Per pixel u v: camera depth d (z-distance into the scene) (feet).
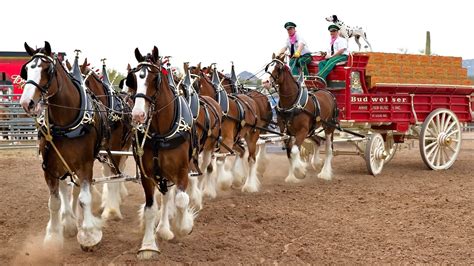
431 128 50.57
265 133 47.37
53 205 24.58
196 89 33.37
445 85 50.57
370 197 36.73
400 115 49.06
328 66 47.44
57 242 24.63
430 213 31.81
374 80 46.60
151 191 24.16
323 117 44.04
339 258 24.12
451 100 52.19
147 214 24.04
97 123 24.77
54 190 24.57
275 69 41.65
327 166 45.29
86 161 24.04
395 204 34.37
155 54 22.91
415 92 49.75
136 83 22.20
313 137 48.08
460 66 51.88
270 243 26.30
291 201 35.68
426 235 27.50
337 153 47.01
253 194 38.22
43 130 23.36
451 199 35.53
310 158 51.16
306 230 28.60
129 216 31.81
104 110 25.99
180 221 24.79
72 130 23.38
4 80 73.67
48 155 23.94
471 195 37.01
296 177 43.19
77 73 24.73
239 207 33.65
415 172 48.55
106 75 32.22
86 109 23.84
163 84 23.20
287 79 42.06
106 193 32.45
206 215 31.48
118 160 29.86
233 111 36.86
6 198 36.52
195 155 25.29
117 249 25.17
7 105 61.31
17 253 24.71
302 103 42.16
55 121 23.32
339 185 41.65
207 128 29.35
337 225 29.55
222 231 28.17
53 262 23.47
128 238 27.04
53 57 23.17
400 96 48.85
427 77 49.85
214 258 23.98
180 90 25.38
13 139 62.85
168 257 23.82
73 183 27.07
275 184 42.75
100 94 29.22
